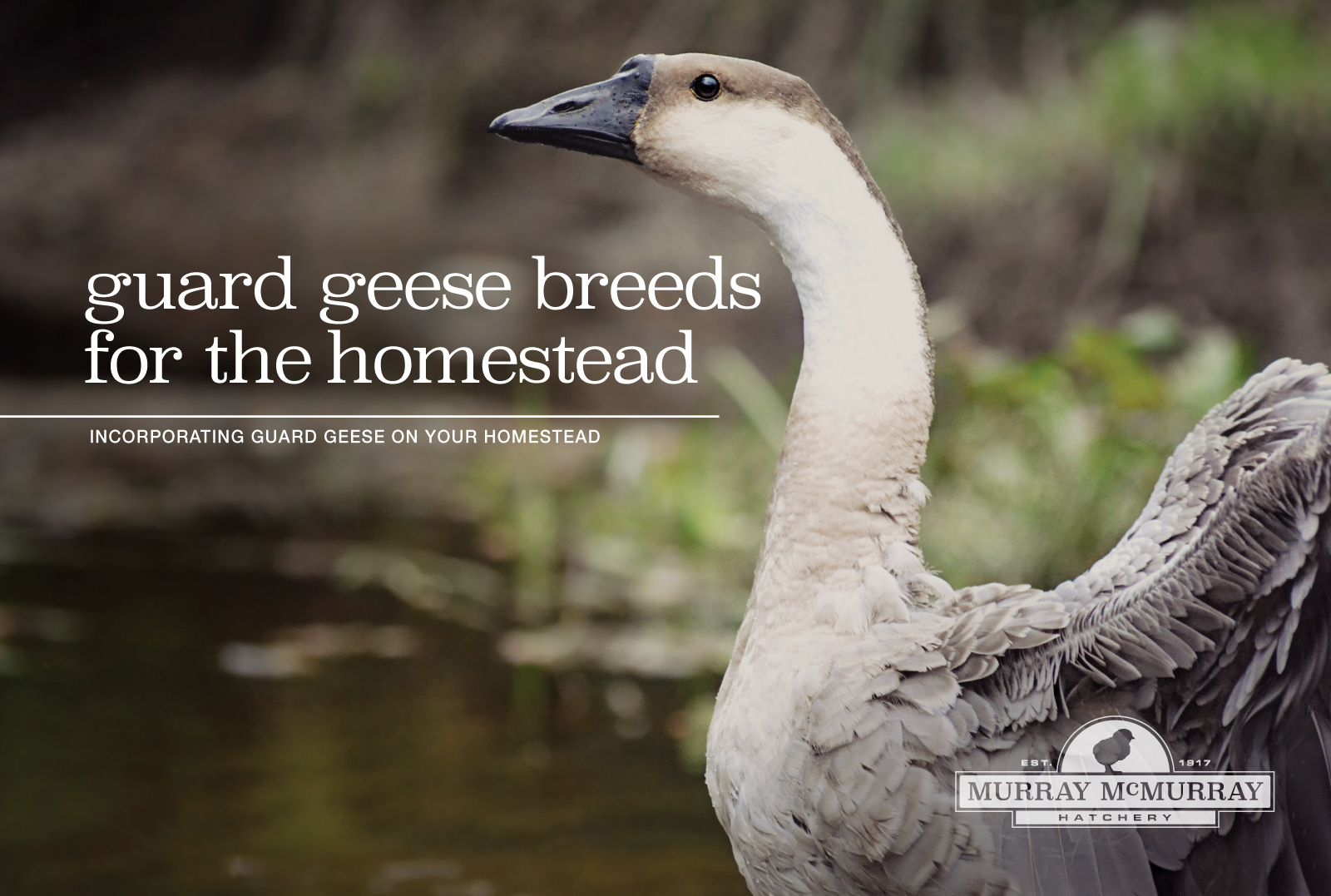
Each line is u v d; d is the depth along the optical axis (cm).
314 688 898
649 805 721
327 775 758
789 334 1564
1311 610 404
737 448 1193
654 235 1808
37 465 1501
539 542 1207
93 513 1334
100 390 1820
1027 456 857
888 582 446
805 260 475
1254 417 446
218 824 693
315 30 2300
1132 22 1530
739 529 1113
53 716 841
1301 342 1313
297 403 1742
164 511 1348
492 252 1919
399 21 2200
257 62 2392
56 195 2194
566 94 511
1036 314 1364
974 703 421
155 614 1042
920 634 434
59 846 666
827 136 474
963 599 450
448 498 1391
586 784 749
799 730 433
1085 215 1390
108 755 780
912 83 1605
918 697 422
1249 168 1373
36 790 733
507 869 643
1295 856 430
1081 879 414
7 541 1236
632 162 506
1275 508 388
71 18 2494
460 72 2098
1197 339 1087
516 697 881
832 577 454
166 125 2316
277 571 1162
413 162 2098
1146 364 970
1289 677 412
